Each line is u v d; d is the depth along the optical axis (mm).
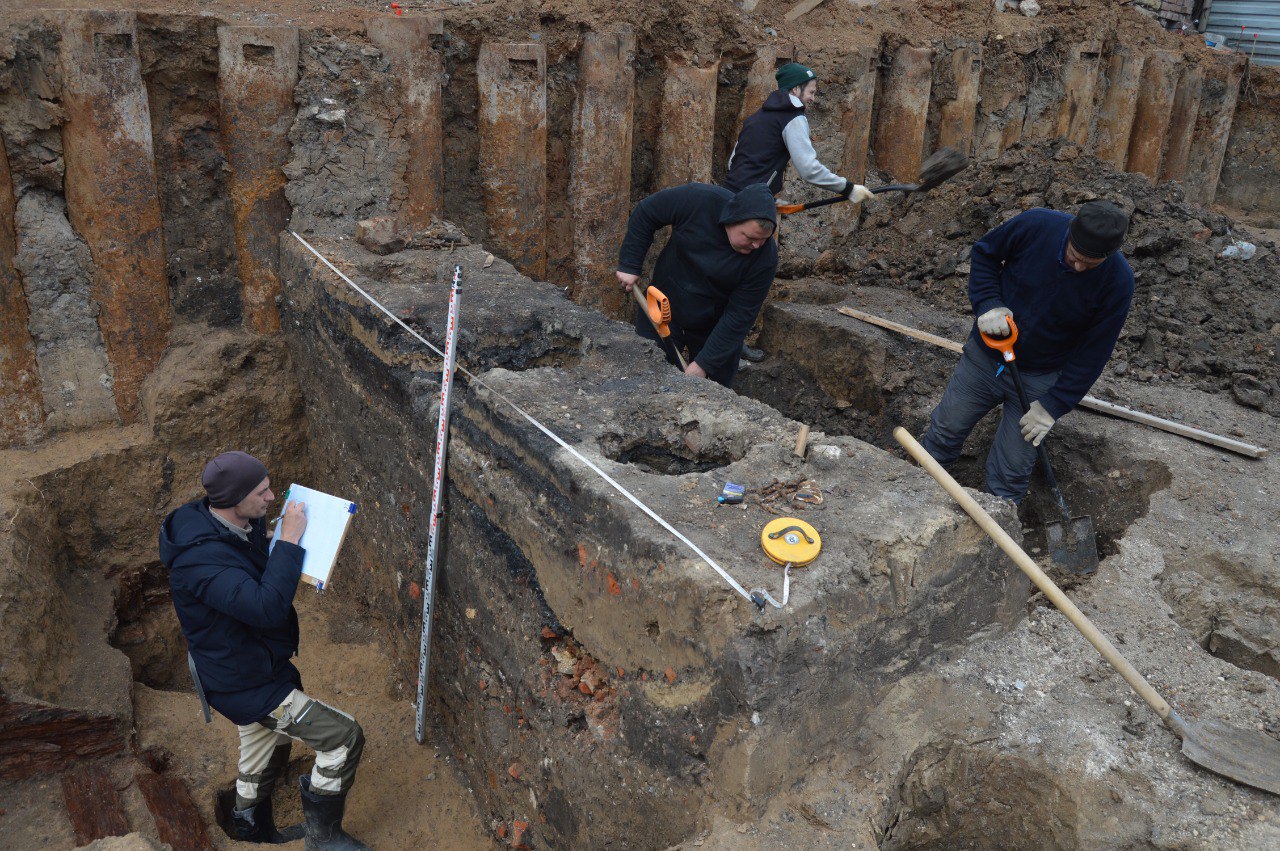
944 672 3135
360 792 4262
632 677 3084
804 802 2719
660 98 6848
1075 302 3951
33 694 3883
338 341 4867
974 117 8164
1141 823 2689
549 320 4441
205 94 5145
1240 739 2900
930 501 3168
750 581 2721
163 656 5184
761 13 7484
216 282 5461
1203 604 3811
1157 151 9305
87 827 3674
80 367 5086
